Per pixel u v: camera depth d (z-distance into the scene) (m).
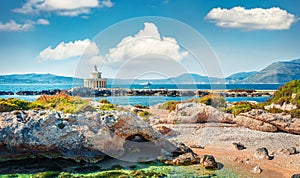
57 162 9.16
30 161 9.19
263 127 13.60
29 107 10.88
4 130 9.03
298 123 13.02
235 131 13.40
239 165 9.02
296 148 10.88
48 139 9.12
